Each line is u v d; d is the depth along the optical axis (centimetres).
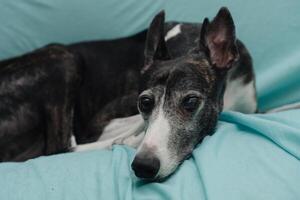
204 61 93
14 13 121
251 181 81
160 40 97
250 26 119
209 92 91
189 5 120
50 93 108
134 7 121
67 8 120
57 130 109
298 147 87
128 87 118
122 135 105
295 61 117
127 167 88
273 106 119
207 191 79
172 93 87
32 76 108
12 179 88
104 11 121
